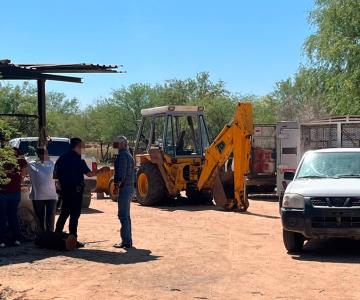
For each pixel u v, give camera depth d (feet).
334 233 33.22
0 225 37.29
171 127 65.00
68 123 246.27
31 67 40.40
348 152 39.09
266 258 33.99
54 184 39.09
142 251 36.35
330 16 86.89
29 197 38.78
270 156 73.97
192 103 190.39
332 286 27.04
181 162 64.28
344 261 32.96
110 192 71.46
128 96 205.98
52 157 58.08
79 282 28.32
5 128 30.42
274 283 27.78
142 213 57.57
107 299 25.17
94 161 59.82
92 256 34.73
